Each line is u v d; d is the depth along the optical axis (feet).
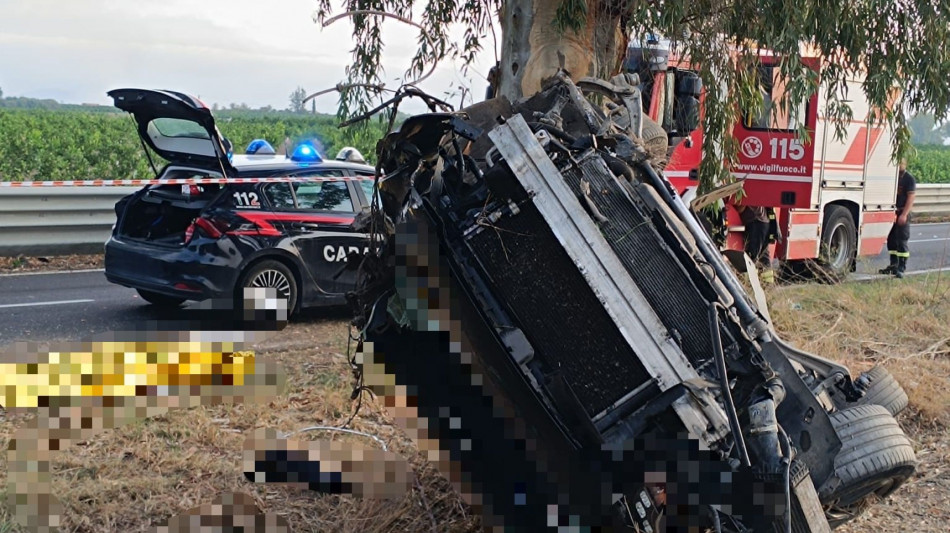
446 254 13.02
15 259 40.68
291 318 30.76
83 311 31.96
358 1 26.48
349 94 23.03
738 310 12.85
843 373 16.26
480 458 12.73
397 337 13.47
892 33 23.90
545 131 13.20
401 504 15.62
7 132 89.40
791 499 12.10
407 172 14.02
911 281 40.98
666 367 12.22
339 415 20.59
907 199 48.62
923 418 22.98
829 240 45.98
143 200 30.14
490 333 12.77
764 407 12.34
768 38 22.84
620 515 12.16
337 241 30.58
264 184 29.84
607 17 22.06
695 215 17.48
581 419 12.34
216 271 28.76
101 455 17.42
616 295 12.38
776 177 39.83
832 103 26.00
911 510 17.94
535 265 12.73
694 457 11.94
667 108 29.76
